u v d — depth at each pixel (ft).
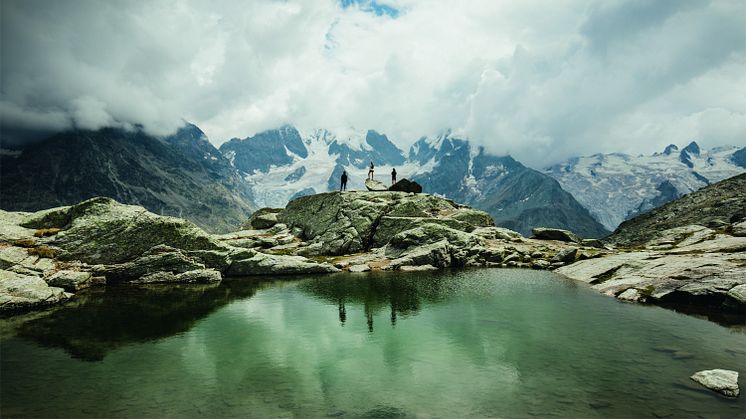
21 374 64.23
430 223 225.56
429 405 54.75
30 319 97.76
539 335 84.69
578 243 254.68
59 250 146.20
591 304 113.09
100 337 83.92
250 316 102.78
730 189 302.66
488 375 64.44
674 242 201.36
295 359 72.38
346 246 227.40
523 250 223.92
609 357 71.26
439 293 131.13
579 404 54.19
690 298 109.40
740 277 106.42
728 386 56.75
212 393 58.23
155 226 162.71
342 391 59.11
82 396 56.65
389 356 73.72
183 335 86.17
